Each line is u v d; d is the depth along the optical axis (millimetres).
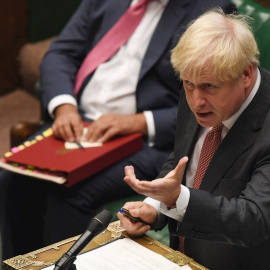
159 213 6539
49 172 8922
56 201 9391
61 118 9773
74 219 9367
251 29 6043
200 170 6547
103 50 10203
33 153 9219
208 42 5543
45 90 10445
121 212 6441
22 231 10000
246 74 5793
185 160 5438
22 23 15844
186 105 6988
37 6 15773
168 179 5539
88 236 5285
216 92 5648
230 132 6211
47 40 16094
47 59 10758
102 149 9234
